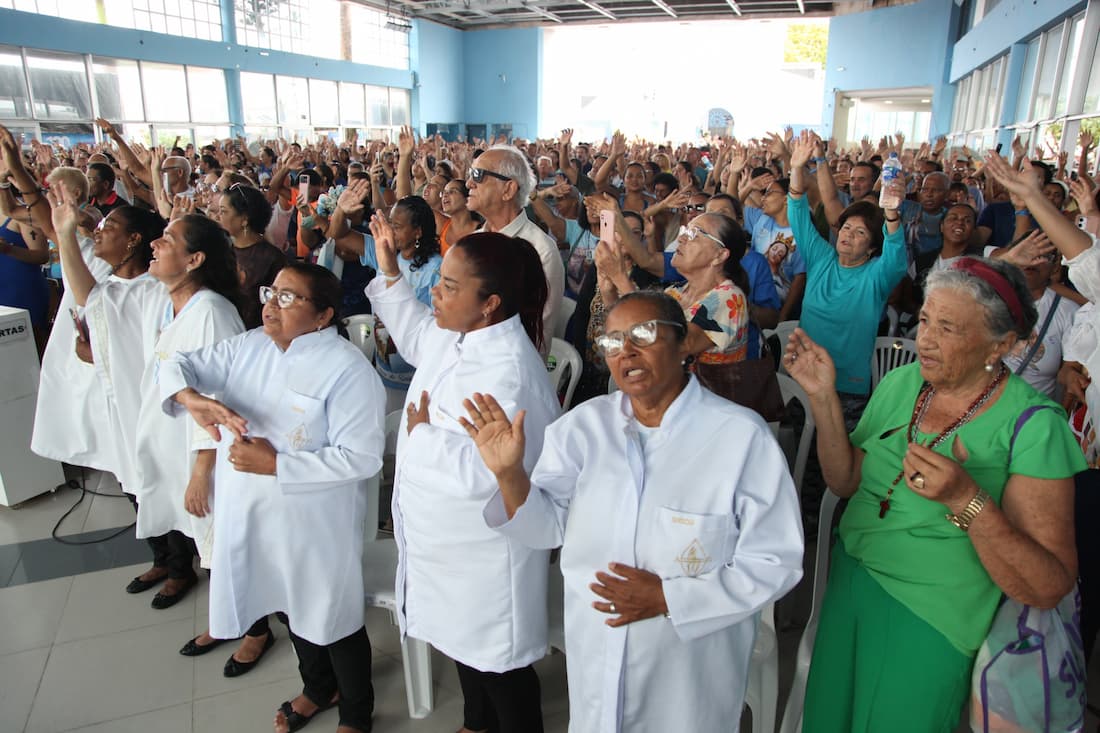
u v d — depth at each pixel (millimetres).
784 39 33250
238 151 10000
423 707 2072
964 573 1325
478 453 1516
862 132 23016
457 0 23203
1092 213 2484
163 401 1806
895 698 1388
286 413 1803
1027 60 10867
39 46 13352
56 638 2391
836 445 1510
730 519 1254
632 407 1375
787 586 1232
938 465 1182
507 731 1730
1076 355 2061
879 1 19703
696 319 2000
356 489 1886
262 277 3031
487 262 1559
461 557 1598
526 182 2621
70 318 2877
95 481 3514
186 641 2385
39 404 2979
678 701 1324
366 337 3256
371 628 2488
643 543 1287
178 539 2525
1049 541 1223
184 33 16781
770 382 1965
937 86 18016
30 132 13445
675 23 25391
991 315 1230
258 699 2137
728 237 2082
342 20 22031
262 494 1799
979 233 4414
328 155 11102
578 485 1361
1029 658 1291
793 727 1731
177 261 2125
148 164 6066
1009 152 10969
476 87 28312
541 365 1645
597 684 1356
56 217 2441
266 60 18875
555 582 2018
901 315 3705
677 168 7086
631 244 2834
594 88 31984
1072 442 1249
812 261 3000
